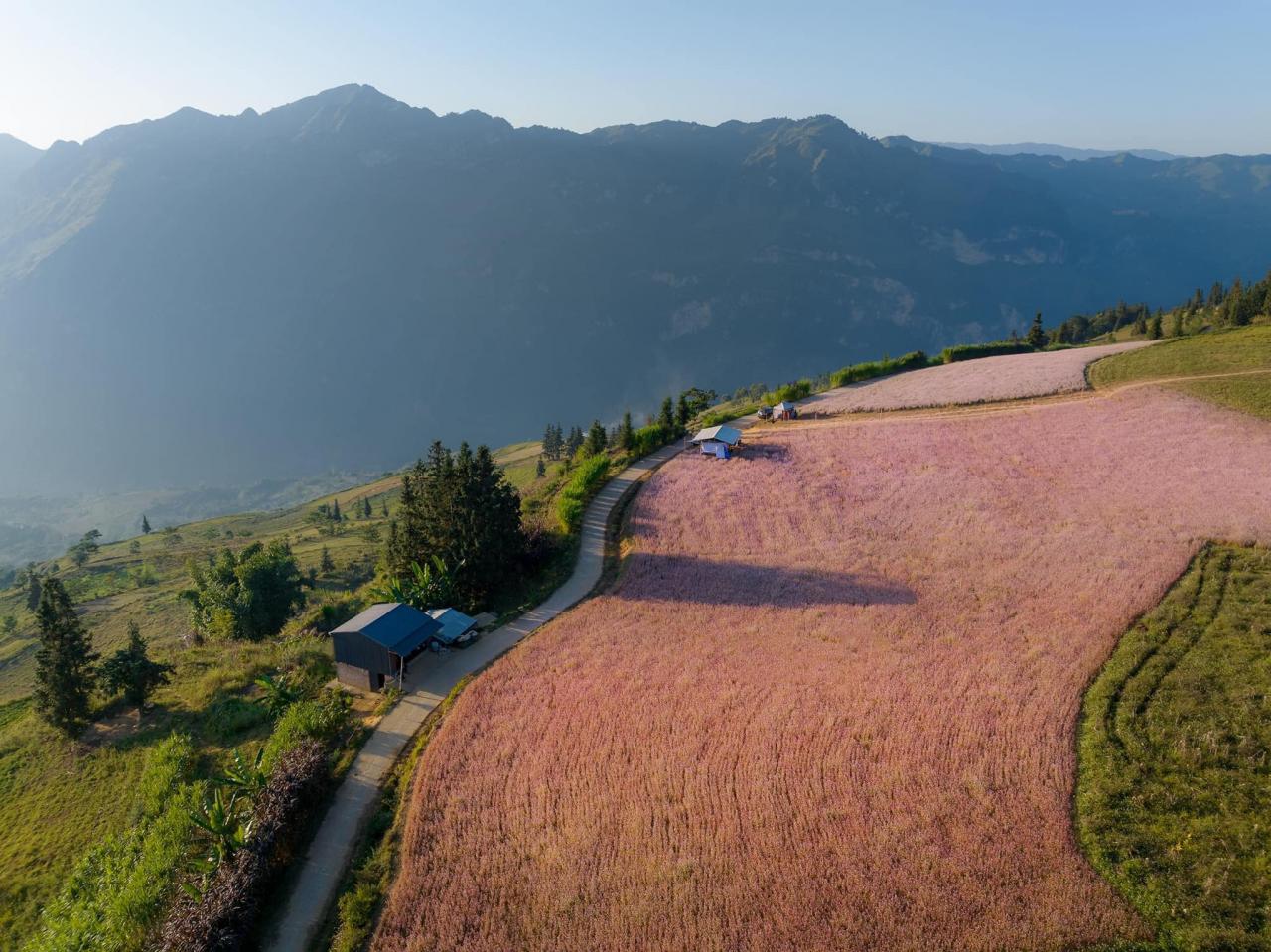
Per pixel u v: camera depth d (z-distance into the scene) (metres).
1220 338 89.44
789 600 46.00
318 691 42.75
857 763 31.17
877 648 39.84
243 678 47.59
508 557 52.69
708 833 28.36
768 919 24.56
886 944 23.28
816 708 35.12
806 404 87.06
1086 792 28.62
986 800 28.62
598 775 32.00
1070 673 35.78
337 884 28.59
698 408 94.56
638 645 42.31
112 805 38.81
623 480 68.56
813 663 38.97
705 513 59.09
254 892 27.34
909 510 56.66
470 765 33.34
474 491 52.47
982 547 50.03
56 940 29.27
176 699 47.47
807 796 29.73
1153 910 23.75
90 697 48.12
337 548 150.38
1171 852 25.62
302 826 31.48
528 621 47.16
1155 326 132.88
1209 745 29.84
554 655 42.00
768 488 62.41
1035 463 61.78
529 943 24.56
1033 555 48.00
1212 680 33.72
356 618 43.09
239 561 76.25
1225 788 27.94
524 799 31.08
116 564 162.38
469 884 27.08
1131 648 36.75
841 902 24.88
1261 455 56.59
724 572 50.12
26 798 41.19
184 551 176.25
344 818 31.80
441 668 42.56
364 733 37.16
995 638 39.59
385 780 33.81
